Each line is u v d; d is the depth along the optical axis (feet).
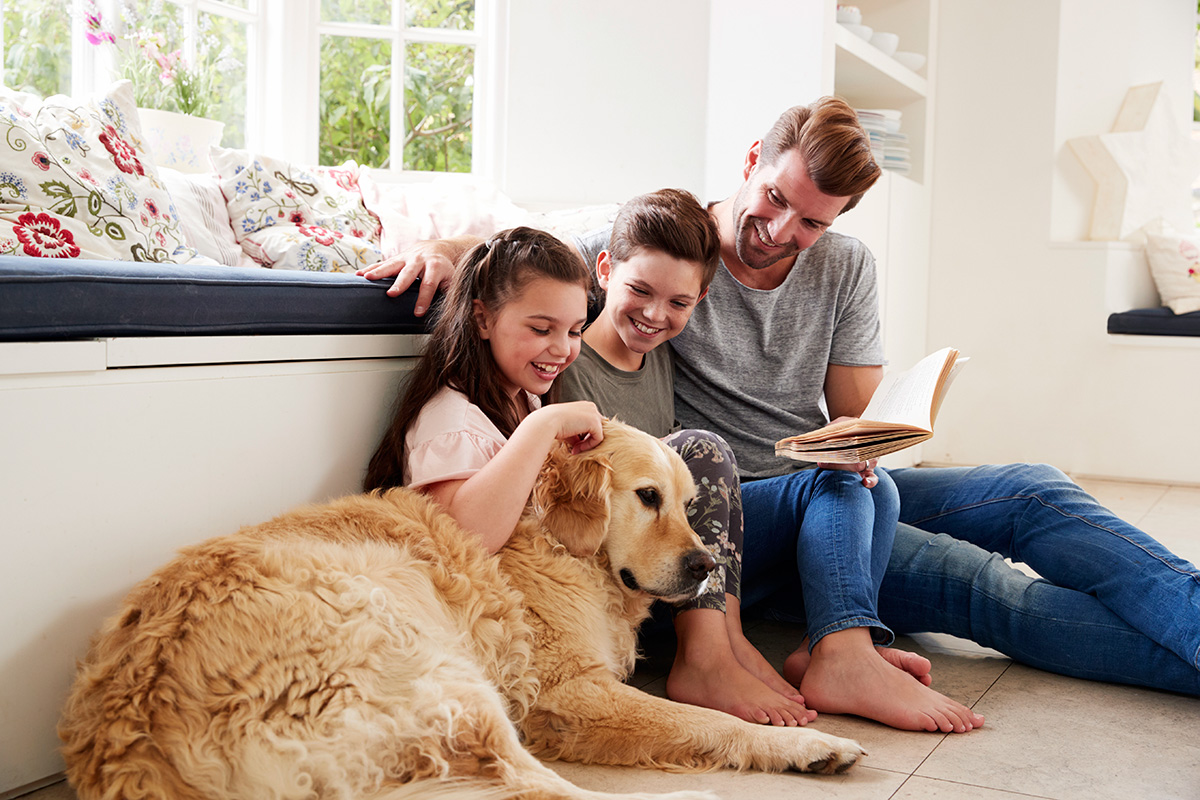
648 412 5.97
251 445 4.55
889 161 12.92
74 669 3.89
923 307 14.16
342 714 3.26
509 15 11.14
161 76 9.05
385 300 5.20
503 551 4.56
